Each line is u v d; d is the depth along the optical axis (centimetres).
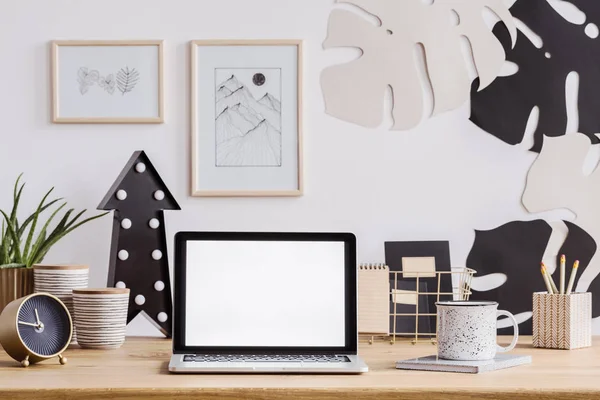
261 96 175
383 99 176
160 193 165
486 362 123
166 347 150
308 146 175
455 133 176
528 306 175
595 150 176
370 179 175
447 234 175
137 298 162
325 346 132
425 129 176
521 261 175
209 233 135
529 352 145
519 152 176
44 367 126
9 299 151
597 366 127
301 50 174
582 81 175
